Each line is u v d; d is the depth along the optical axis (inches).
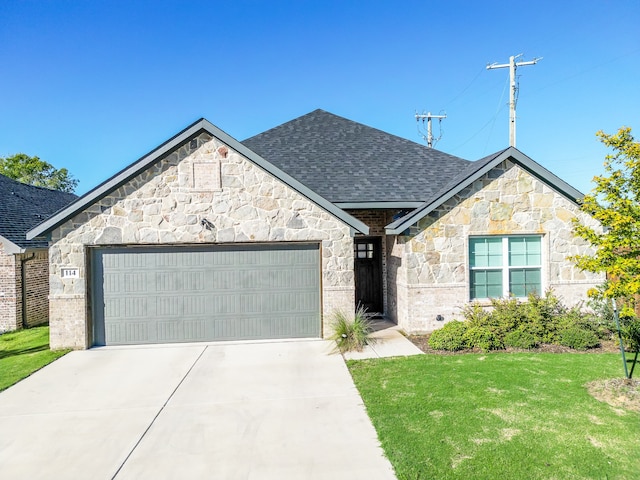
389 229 436.1
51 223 388.2
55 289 399.2
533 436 209.0
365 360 349.1
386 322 494.6
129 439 221.8
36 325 558.3
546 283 442.6
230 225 416.2
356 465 191.6
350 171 536.7
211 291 420.8
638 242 258.1
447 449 199.5
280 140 618.8
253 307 425.7
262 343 412.5
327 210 422.6
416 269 431.8
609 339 384.2
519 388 271.6
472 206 435.8
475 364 325.7
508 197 438.6
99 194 395.2
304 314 431.8
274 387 292.4
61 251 399.5
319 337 430.9
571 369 306.7
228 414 249.6
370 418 238.5
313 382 300.7
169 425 237.0
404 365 330.0
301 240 423.2
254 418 243.4
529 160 426.9
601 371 300.5
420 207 451.5
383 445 206.5
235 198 416.5
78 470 193.8
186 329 418.6
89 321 404.8
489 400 253.6
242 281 424.2
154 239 408.2
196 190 412.2
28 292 542.9
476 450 197.8
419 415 236.8
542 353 354.6
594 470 179.2
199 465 195.2
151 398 276.4
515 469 181.5
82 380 313.9
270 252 427.2
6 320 515.5
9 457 206.1
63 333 399.2
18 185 781.9
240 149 410.3
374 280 533.0
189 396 278.7
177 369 335.9
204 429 231.1
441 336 378.6
